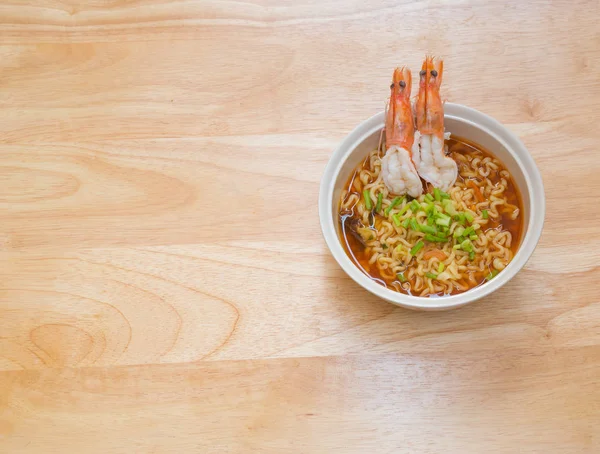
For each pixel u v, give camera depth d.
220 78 0.64
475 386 0.55
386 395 0.55
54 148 0.63
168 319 0.57
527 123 0.60
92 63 0.65
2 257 0.60
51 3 0.67
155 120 0.63
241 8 0.66
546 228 0.57
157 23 0.66
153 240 0.60
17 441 0.55
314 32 0.65
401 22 0.64
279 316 0.57
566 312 0.55
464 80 0.62
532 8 0.64
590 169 0.58
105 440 0.55
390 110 0.53
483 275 0.54
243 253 0.59
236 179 0.61
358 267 0.56
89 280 0.59
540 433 0.53
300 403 0.55
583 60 0.62
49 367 0.57
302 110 0.62
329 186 0.54
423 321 0.56
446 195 0.55
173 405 0.56
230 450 0.54
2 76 0.65
